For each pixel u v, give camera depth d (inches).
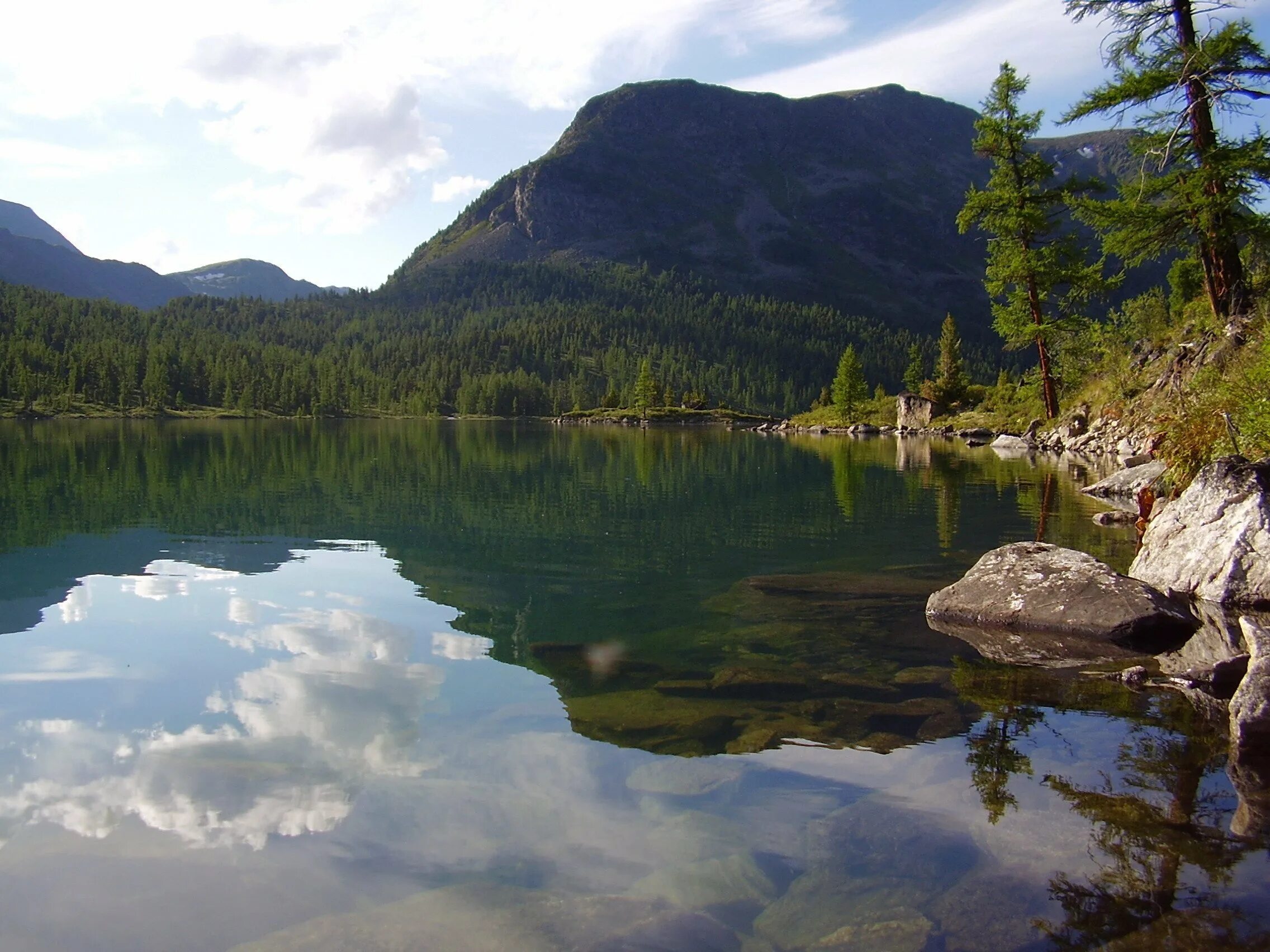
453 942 118.7
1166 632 289.9
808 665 259.8
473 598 352.5
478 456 1409.9
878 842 148.4
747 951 117.6
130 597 345.1
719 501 725.9
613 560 443.5
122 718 207.0
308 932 120.6
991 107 1364.4
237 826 152.0
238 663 254.8
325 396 5201.8
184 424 3457.2
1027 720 209.8
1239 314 895.7
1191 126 906.7
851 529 557.3
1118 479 719.1
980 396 2509.8
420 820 155.6
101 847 143.9
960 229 1418.6
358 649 273.6
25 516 586.6
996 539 505.4
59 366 4680.1
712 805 163.5
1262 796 164.1
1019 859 141.5
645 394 5423.2
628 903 129.6
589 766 181.3
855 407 3245.6
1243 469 366.3
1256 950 116.0
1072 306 1373.0
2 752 184.1
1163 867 138.6
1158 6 848.9
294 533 526.6
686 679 245.0
